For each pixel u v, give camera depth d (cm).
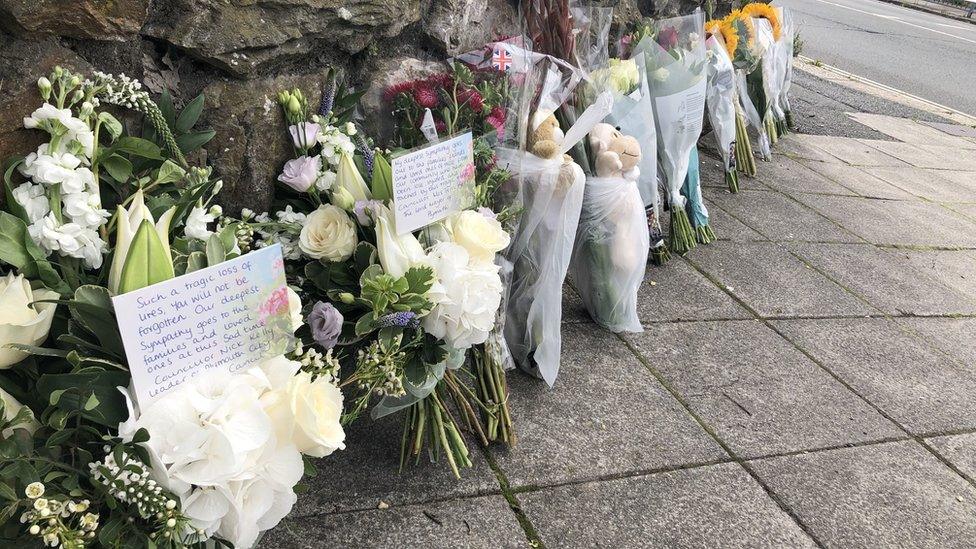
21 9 138
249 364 139
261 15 177
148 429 121
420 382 182
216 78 178
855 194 529
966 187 595
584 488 212
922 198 548
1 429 120
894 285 391
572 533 195
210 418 126
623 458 227
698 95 354
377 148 205
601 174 282
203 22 168
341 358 184
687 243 374
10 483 119
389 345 170
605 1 349
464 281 177
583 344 285
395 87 212
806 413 269
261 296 137
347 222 178
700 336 307
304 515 185
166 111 165
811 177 550
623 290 284
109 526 121
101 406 126
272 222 185
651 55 341
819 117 745
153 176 161
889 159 638
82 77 151
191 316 128
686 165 369
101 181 158
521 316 250
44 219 135
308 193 190
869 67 1110
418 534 185
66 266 141
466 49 248
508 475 212
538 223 237
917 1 2236
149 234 126
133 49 162
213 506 126
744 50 485
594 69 283
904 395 292
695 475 226
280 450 135
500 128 217
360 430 218
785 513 218
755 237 421
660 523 204
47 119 139
